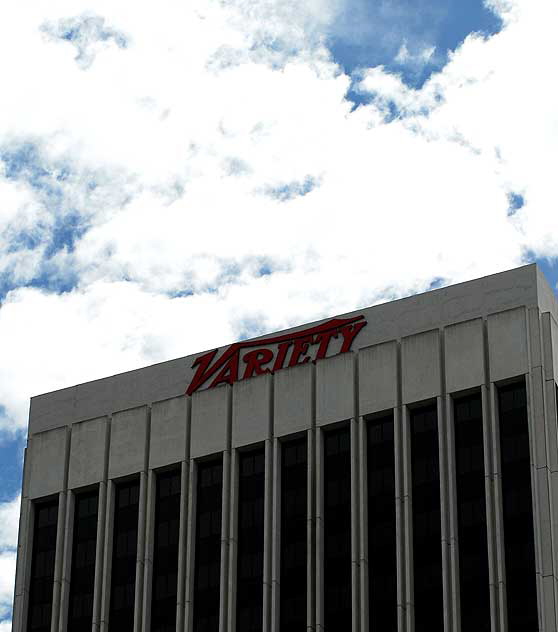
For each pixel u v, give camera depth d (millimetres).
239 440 199875
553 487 186875
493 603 184500
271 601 192625
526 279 196125
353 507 193000
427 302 198750
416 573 189375
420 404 194750
